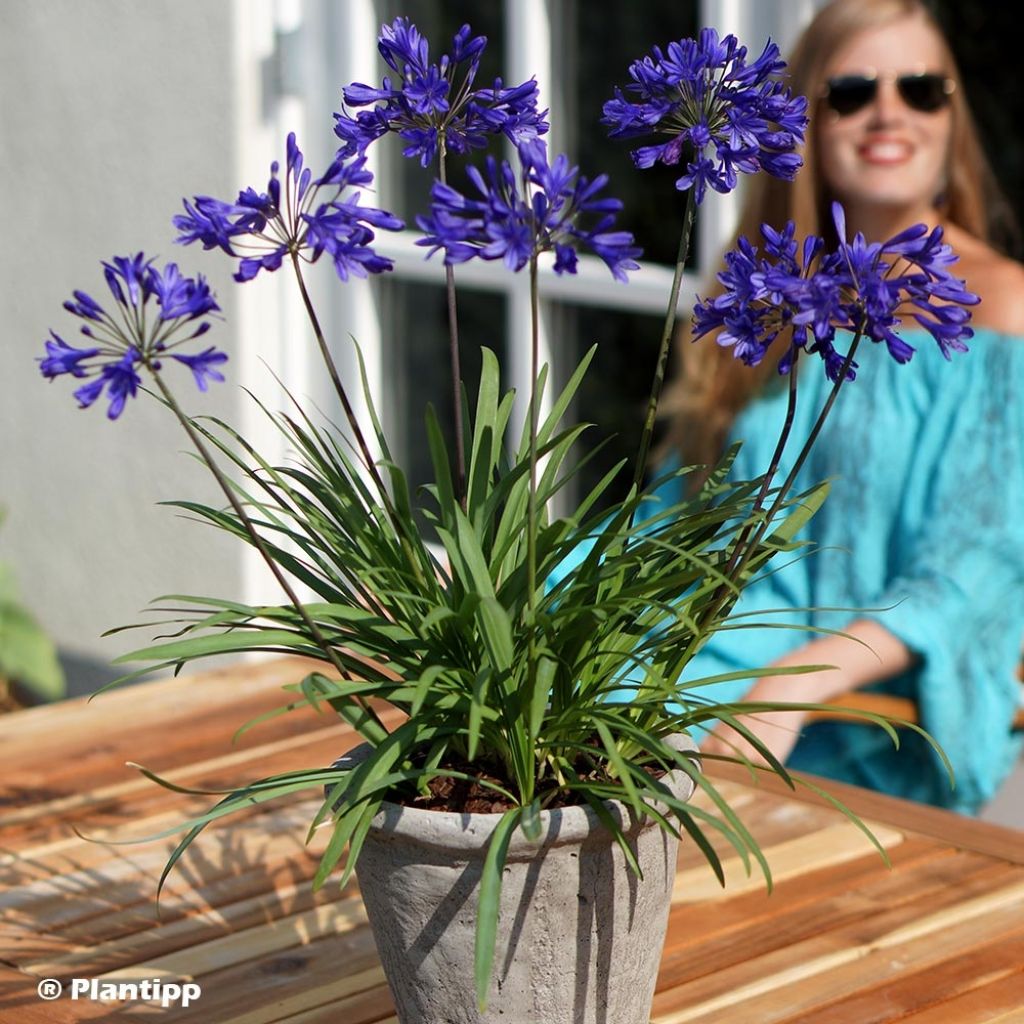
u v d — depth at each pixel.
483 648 0.86
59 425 3.67
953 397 1.99
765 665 1.97
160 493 3.38
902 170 2.12
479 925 0.77
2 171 3.71
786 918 1.16
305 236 0.80
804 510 0.93
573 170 0.76
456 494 0.96
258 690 1.72
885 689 1.94
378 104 1.03
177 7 3.16
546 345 2.73
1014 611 1.90
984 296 2.05
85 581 3.67
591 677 0.91
